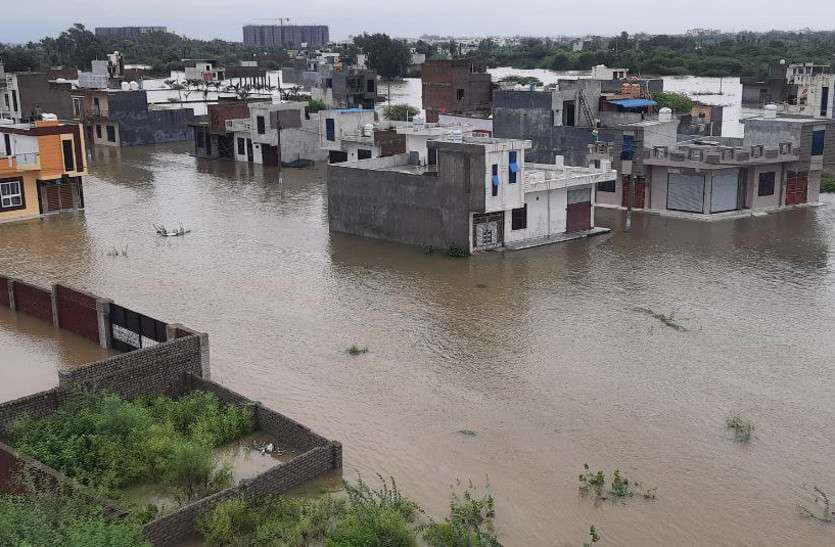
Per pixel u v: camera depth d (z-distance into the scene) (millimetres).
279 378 28812
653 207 58031
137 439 22406
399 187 48250
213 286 40188
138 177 74875
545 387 28109
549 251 47094
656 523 20141
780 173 58062
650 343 32156
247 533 19016
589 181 50438
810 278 41250
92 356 30562
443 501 21031
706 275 41875
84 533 16469
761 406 26594
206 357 26953
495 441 24297
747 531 19844
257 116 80875
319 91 117375
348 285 40406
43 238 50781
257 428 24453
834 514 20547
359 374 29203
